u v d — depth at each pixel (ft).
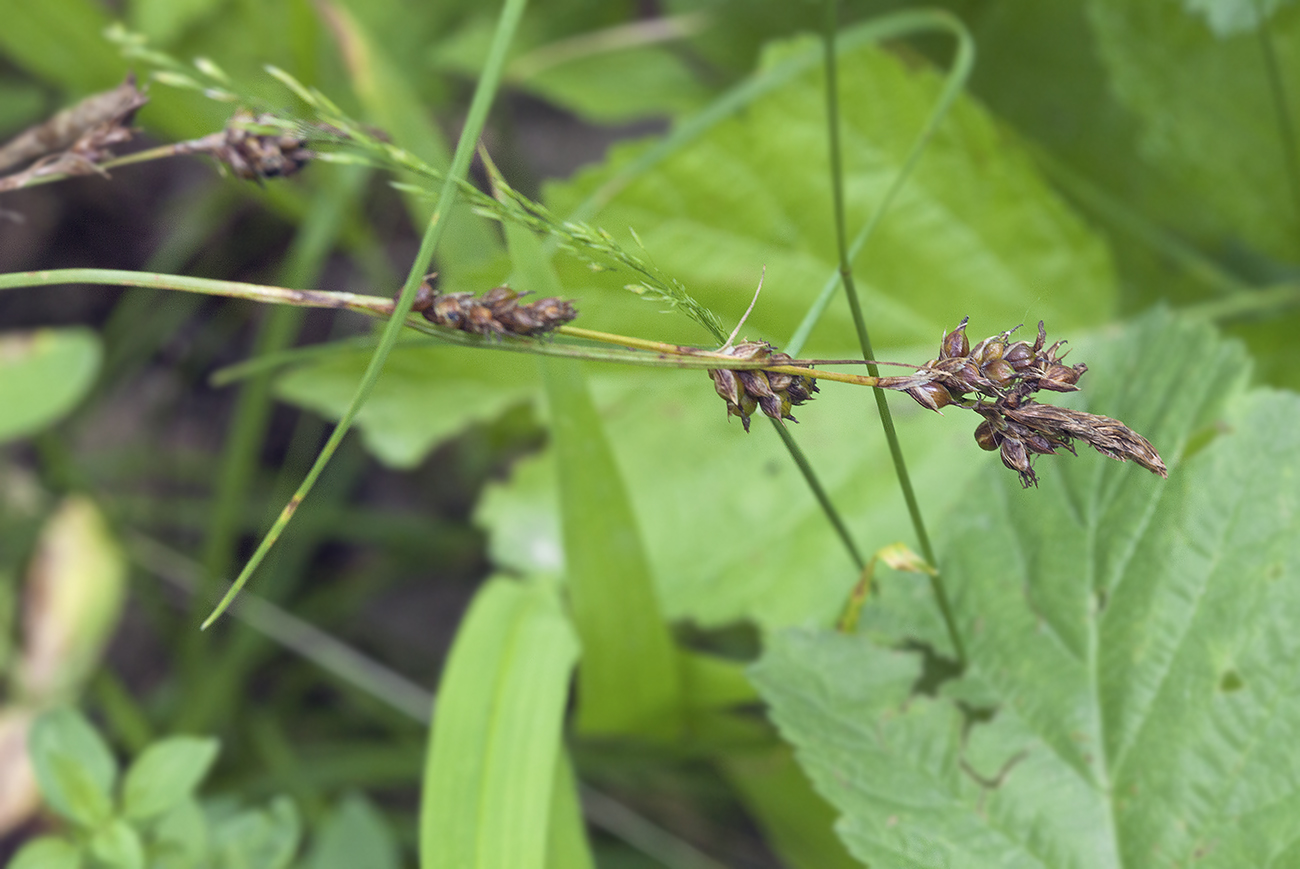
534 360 1.85
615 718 1.61
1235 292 1.92
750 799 1.82
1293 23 1.72
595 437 1.52
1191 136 1.89
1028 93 2.06
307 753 2.30
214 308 2.92
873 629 1.49
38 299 2.82
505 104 2.61
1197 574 1.46
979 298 1.86
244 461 2.11
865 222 1.79
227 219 2.84
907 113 1.75
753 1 2.34
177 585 2.63
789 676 1.48
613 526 1.54
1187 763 1.43
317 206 2.09
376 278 2.23
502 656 1.53
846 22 2.25
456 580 2.73
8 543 2.35
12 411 2.07
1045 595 1.48
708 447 1.82
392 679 2.29
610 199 1.70
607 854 2.10
